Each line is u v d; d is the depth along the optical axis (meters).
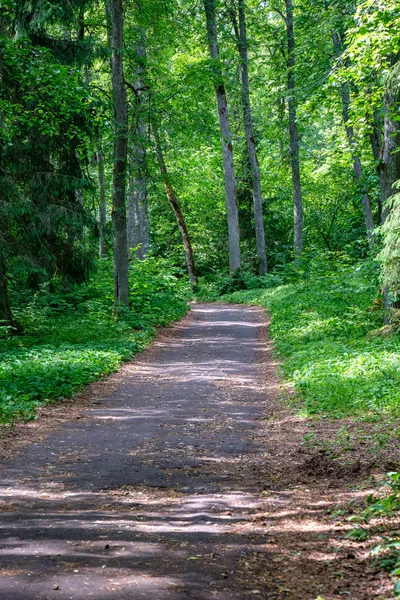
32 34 22.30
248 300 33.03
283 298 28.61
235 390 13.39
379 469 6.84
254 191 40.94
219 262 50.59
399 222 13.20
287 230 50.75
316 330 18.64
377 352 14.16
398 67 13.73
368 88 16.47
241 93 37.47
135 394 13.03
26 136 22.34
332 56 26.25
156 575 4.23
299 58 27.94
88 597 3.85
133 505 6.13
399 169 15.53
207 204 50.03
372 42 13.88
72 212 23.06
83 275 24.56
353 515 5.44
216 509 5.93
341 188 45.50
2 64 16.77
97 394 12.91
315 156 48.91
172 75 32.38
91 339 19.38
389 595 3.87
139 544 4.88
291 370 14.55
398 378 11.39
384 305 16.95
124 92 22.08
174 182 28.16
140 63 24.02
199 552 4.71
